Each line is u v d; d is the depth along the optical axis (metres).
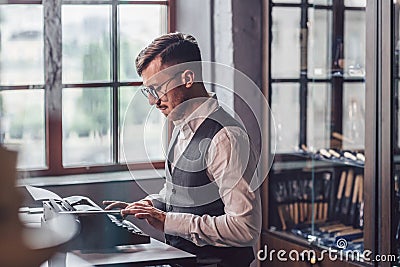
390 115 3.06
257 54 4.02
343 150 3.56
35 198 2.78
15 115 4.16
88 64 4.29
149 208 2.43
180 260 2.11
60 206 2.34
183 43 2.52
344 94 3.57
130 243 2.23
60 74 4.22
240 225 2.38
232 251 2.49
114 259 2.07
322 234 3.62
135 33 4.36
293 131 3.86
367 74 3.18
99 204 3.98
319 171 3.70
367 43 3.17
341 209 3.58
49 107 4.20
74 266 1.98
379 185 3.14
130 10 4.34
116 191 4.02
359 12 3.43
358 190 3.48
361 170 3.46
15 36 4.14
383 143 3.11
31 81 4.18
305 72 3.78
